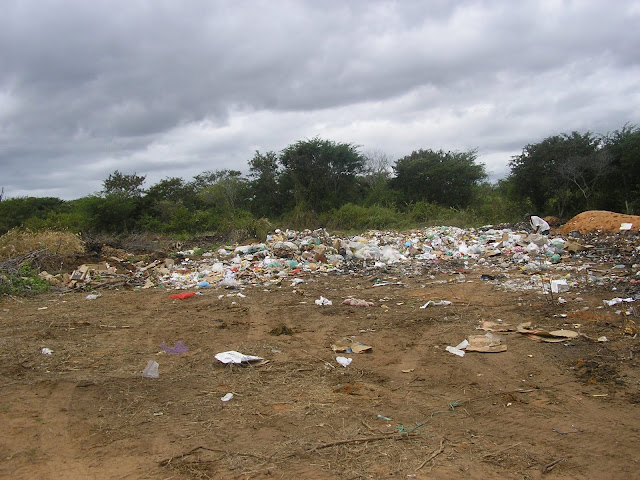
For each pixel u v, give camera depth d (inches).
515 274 442.3
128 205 1056.2
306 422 168.7
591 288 355.6
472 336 260.7
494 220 944.9
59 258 550.3
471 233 715.4
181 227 999.6
